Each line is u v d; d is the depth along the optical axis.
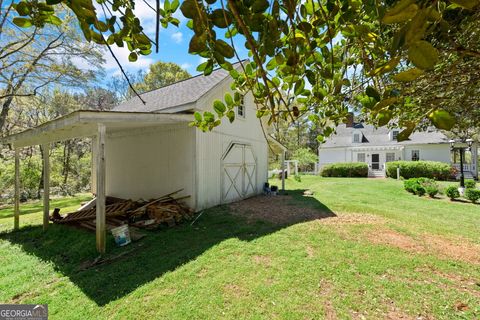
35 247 4.74
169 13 1.04
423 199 9.02
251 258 3.74
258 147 10.17
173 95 8.16
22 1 0.89
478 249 4.19
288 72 1.09
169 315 2.54
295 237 4.59
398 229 5.10
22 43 9.57
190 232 5.09
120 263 3.76
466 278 3.25
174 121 5.34
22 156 16.14
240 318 2.48
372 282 3.10
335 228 5.14
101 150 4.11
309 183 14.39
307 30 0.82
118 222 5.61
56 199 12.59
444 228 5.34
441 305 2.70
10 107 13.15
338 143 22.31
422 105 1.27
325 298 2.78
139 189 7.65
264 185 10.61
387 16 0.49
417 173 16.41
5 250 4.63
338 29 0.93
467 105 1.67
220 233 4.98
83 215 6.27
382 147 19.78
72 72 10.70
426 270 3.43
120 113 4.30
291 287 2.97
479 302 2.75
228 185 8.11
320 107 1.51
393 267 3.48
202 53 0.83
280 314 2.53
